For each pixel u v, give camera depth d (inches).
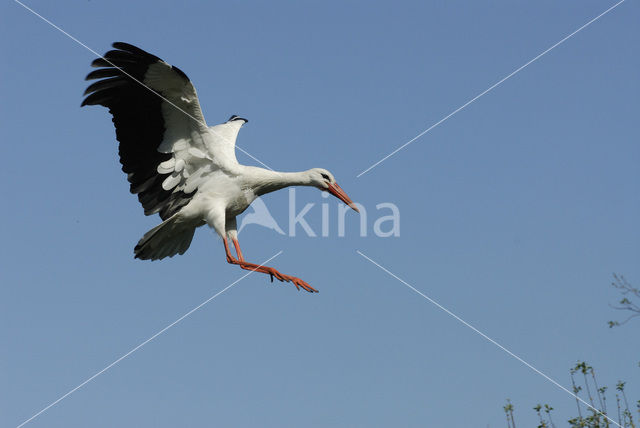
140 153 370.0
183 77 338.3
